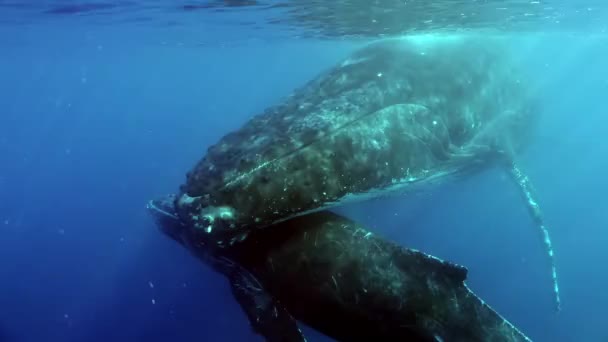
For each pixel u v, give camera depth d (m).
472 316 6.00
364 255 6.28
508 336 6.01
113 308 24.77
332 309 6.09
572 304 26.03
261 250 6.57
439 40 11.66
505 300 24.88
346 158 7.27
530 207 11.91
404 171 8.19
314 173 6.88
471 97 10.65
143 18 25.23
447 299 6.02
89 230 36.97
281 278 6.37
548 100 15.83
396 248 6.34
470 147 10.27
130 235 34.81
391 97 8.75
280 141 7.04
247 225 6.45
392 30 22.22
